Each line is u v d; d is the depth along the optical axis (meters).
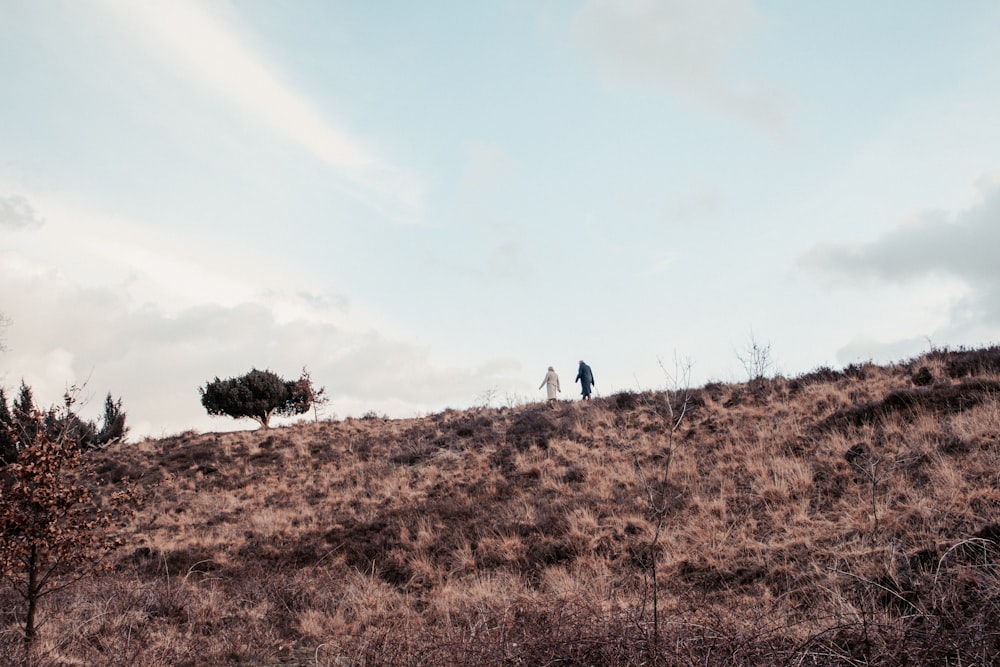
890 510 9.33
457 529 13.42
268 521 16.33
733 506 11.38
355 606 9.55
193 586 10.99
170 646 7.86
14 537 7.16
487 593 9.05
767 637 5.29
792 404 15.69
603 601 7.73
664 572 9.48
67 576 10.48
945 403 12.60
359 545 13.77
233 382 31.78
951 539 7.78
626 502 12.68
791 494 11.12
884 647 4.73
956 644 4.53
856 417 13.44
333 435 24.09
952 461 10.25
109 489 20.16
